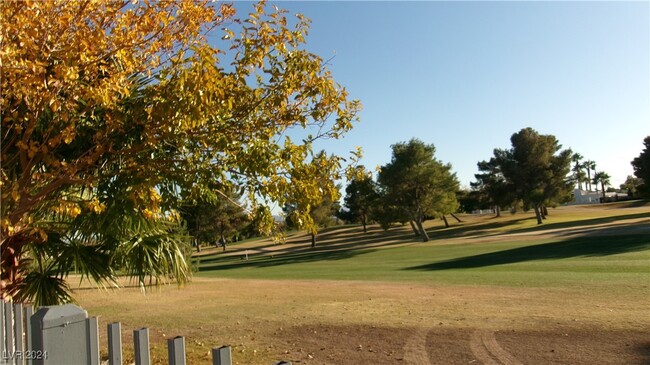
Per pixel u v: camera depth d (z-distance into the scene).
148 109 5.68
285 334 9.54
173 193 6.41
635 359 6.73
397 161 52.91
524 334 8.51
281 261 44.00
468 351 7.57
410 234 69.88
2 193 5.13
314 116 6.12
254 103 5.92
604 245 28.91
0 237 5.26
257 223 6.70
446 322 9.92
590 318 9.51
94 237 6.75
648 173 55.78
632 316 9.52
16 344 3.83
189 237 7.64
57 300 6.54
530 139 64.50
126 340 9.07
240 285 20.62
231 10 6.20
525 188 66.25
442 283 17.47
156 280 7.16
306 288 18.30
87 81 5.91
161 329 10.60
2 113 5.36
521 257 26.98
